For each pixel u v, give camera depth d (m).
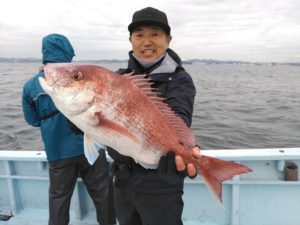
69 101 1.72
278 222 3.41
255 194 3.39
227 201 3.45
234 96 23.75
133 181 2.22
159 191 2.17
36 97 3.02
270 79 57.00
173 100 2.09
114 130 1.73
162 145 1.83
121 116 1.74
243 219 3.44
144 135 1.79
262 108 17.47
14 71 79.75
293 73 95.75
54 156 3.11
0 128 12.20
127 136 1.75
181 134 1.83
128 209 2.38
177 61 2.35
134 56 2.32
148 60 2.24
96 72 1.71
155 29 2.20
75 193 3.66
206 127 11.99
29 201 3.87
